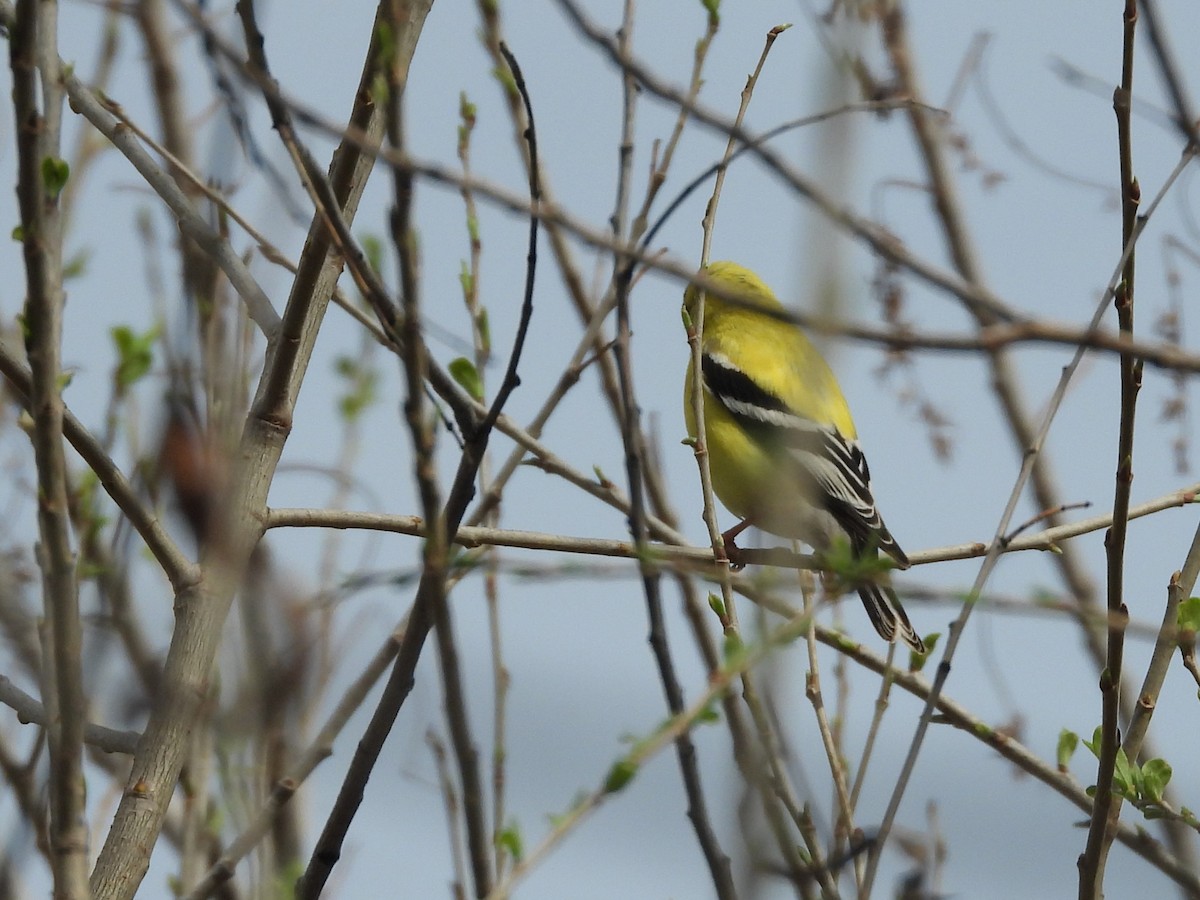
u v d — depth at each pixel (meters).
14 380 7.75
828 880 6.00
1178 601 8.30
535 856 5.42
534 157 6.78
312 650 7.51
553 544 9.25
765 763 5.83
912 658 9.48
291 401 8.27
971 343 4.21
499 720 8.16
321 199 6.47
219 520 7.43
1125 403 7.86
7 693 7.32
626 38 7.48
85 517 9.04
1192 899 8.05
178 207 8.68
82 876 5.94
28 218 6.18
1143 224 7.78
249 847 6.82
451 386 6.81
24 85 6.19
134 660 7.79
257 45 6.25
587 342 9.42
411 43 7.20
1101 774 7.61
